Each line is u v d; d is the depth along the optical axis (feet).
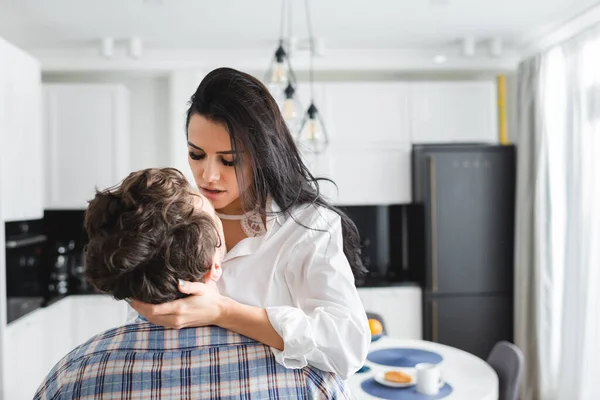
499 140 15.35
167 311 2.48
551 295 13.26
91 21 11.98
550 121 13.23
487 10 11.49
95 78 15.39
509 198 14.15
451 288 14.01
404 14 11.71
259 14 11.62
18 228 13.20
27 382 10.91
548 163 13.37
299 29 12.71
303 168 3.38
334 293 3.00
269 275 3.15
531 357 13.62
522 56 14.53
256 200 3.15
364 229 16.28
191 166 3.18
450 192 14.01
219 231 2.65
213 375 2.55
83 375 2.56
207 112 2.95
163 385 2.52
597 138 11.25
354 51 14.40
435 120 14.84
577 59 11.91
